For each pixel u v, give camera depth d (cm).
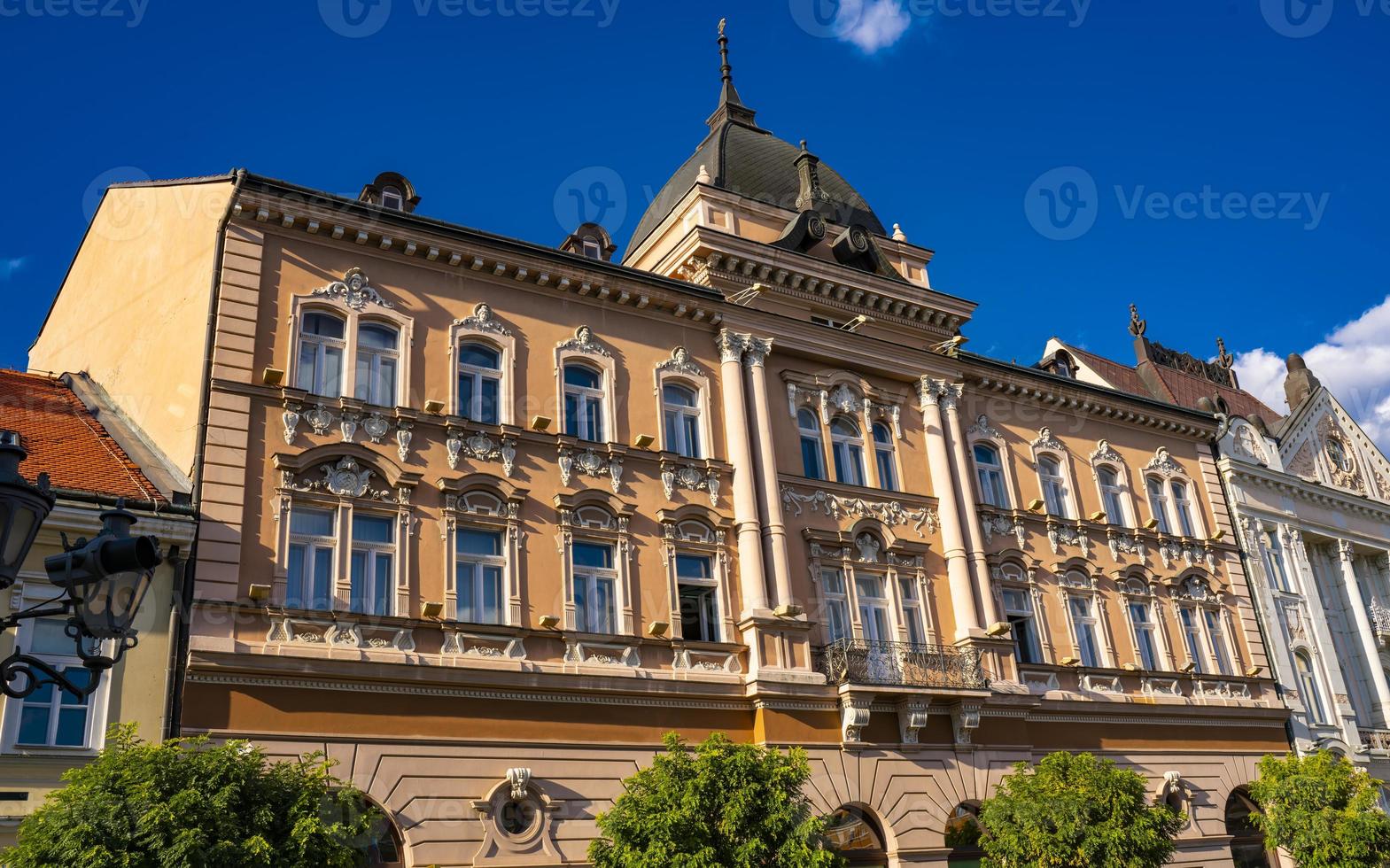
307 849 1647
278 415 2283
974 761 2820
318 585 2233
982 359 3444
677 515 2677
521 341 2642
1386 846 2939
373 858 2089
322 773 1778
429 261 2583
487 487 2447
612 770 2369
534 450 2552
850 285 3169
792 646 2661
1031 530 3350
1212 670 3538
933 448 3191
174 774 1609
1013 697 2922
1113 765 2667
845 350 3123
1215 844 3231
